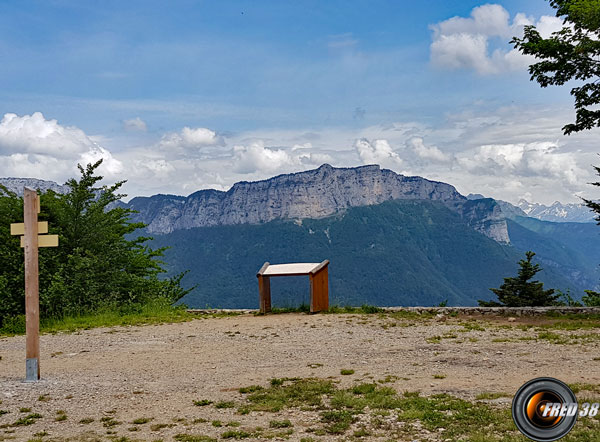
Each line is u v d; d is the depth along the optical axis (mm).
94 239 20234
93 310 18641
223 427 6559
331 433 6184
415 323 14828
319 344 12180
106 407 7645
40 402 7984
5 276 17312
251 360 10734
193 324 16188
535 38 18203
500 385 7898
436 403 7051
